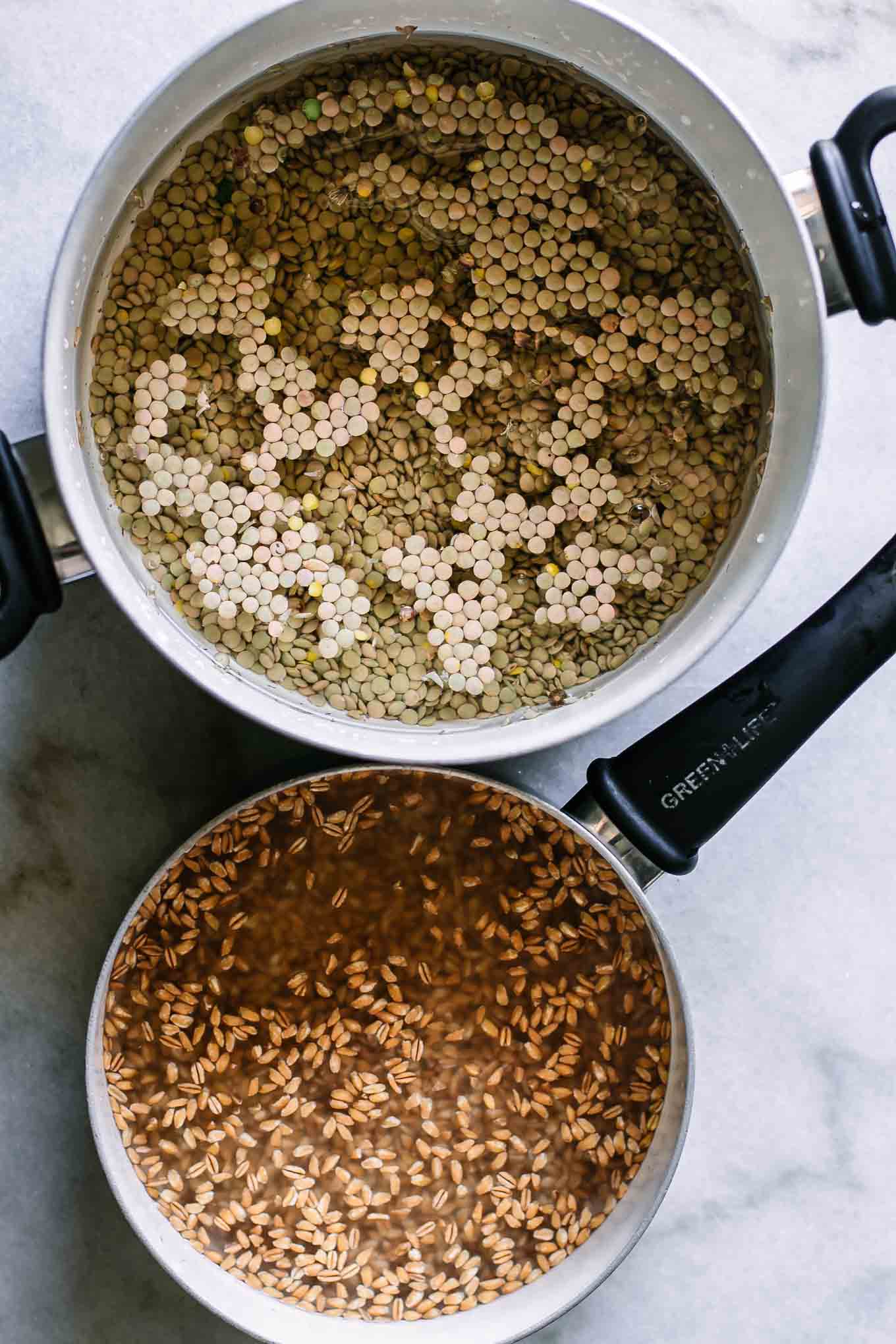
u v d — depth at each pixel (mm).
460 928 590
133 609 501
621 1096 584
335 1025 590
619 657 555
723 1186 620
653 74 511
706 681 611
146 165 516
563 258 545
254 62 512
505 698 555
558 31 512
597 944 585
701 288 544
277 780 603
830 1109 622
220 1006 585
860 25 601
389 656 556
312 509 551
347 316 546
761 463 537
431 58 534
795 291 514
